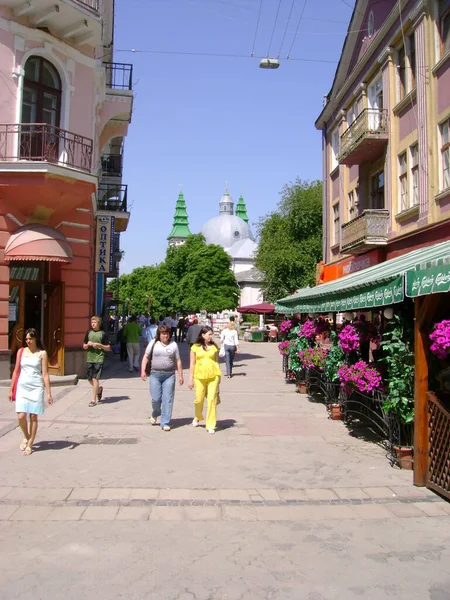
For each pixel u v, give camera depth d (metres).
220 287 69.38
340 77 22.75
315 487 6.01
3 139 13.26
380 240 17.72
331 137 25.17
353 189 21.56
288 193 39.78
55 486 5.91
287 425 9.36
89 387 13.73
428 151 14.90
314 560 4.18
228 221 117.94
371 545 4.48
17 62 13.52
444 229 14.19
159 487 5.92
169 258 73.56
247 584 3.79
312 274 37.56
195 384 8.98
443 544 4.52
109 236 20.22
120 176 26.67
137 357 18.16
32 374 7.22
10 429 8.69
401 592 3.70
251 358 25.27
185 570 3.98
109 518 5.02
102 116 18.98
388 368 7.10
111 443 7.91
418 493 5.84
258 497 5.66
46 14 13.57
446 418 5.63
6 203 13.36
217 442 8.08
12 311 13.95
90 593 3.63
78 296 14.94
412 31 16.09
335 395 10.26
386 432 7.52
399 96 17.39
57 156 14.28
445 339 5.32
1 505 5.32
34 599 3.55
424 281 5.57
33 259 13.04
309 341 13.13
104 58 21.17
